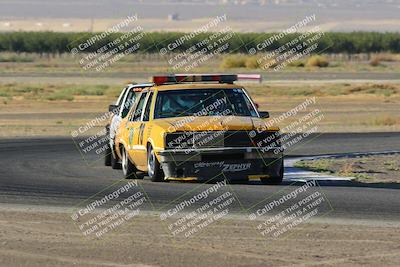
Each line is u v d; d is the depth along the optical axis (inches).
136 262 888.3
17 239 1004.6
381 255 917.8
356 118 3501.5
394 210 1192.8
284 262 887.7
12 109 3969.0
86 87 5191.9
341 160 1959.9
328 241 992.2
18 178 1604.3
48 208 1228.5
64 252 935.0
